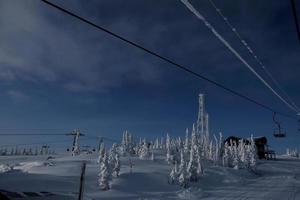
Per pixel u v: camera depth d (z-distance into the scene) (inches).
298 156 6363.2
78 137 3506.4
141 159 3309.5
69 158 3400.6
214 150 3624.5
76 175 2164.1
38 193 421.4
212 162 3511.3
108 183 1897.1
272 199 1688.0
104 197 1716.3
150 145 3754.9
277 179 2874.0
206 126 3646.7
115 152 2287.2
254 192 2009.1
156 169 2667.3
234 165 3307.1
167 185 2175.2
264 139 5009.8
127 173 2317.9
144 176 2284.7
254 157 3454.7
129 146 4087.1
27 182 1694.1
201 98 3641.7
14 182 1664.6
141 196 1828.2
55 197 428.8
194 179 2439.7
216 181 2571.4
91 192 1802.4
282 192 1966.0
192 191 2003.0
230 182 2568.9
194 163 2493.8
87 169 2397.9
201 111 3661.4
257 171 3449.8
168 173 2517.2
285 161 4849.9
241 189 2188.7
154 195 1876.2
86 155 3678.6
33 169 2417.6
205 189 2191.2
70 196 453.4
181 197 1862.7
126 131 4148.6
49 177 1964.8
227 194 1950.1
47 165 2519.7
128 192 1889.8
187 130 3262.8
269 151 5142.7
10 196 388.5
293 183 2485.2
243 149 3513.8
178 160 3211.1
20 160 4141.2
